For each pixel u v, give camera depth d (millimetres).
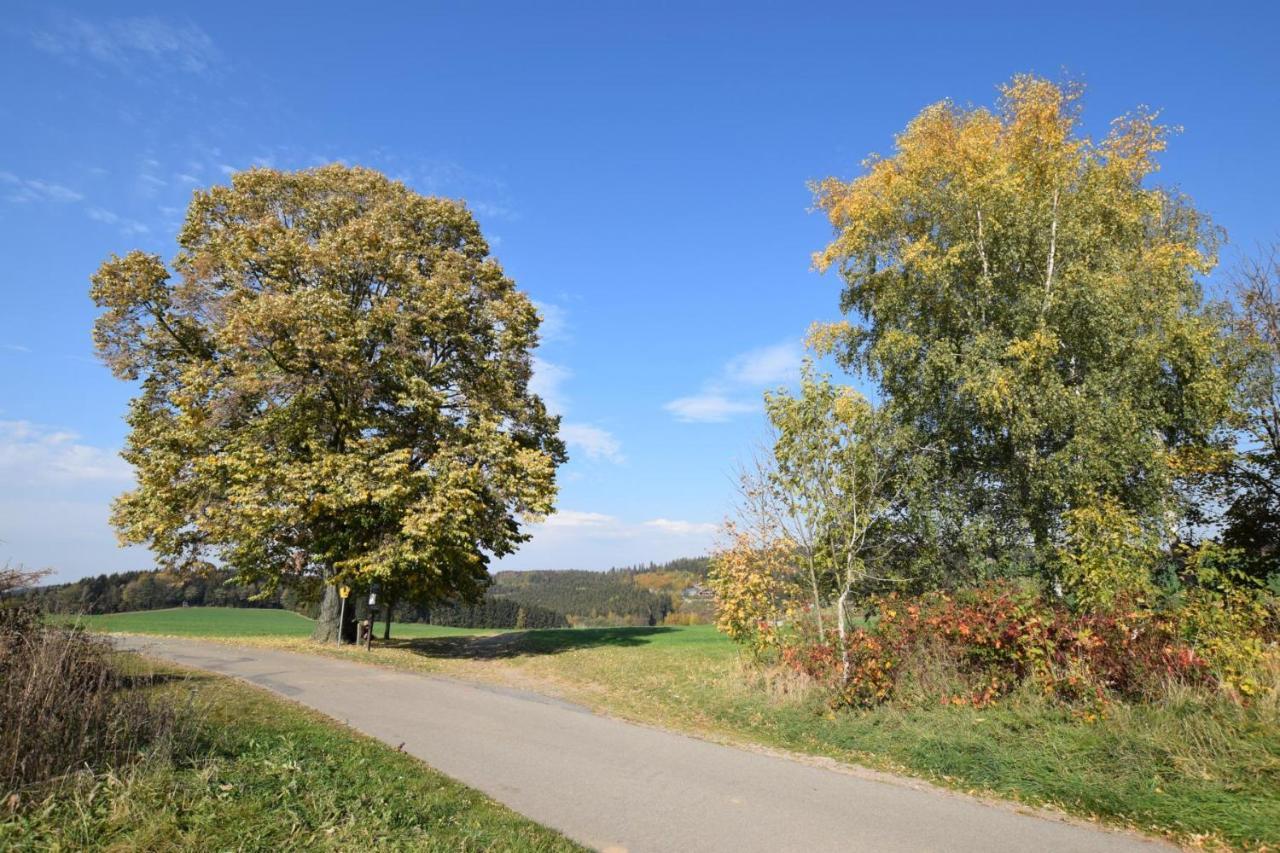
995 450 19484
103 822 5234
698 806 7625
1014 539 18547
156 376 22797
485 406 22188
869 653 11828
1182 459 19172
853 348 23047
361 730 10250
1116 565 11086
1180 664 9164
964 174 20469
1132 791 7426
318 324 20203
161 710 7445
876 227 22219
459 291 22797
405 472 19969
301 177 23781
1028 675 10461
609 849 6410
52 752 6098
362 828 5703
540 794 7891
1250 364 18828
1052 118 20891
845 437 13633
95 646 8188
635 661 18391
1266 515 19422
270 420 20172
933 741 9531
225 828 5387
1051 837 6734
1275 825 6398
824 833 6848
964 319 19859
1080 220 19703
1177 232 23766
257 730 8781
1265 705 8234
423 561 20297
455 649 23719
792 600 14609
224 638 23219
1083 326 17812
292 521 19766
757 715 12148
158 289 22391
